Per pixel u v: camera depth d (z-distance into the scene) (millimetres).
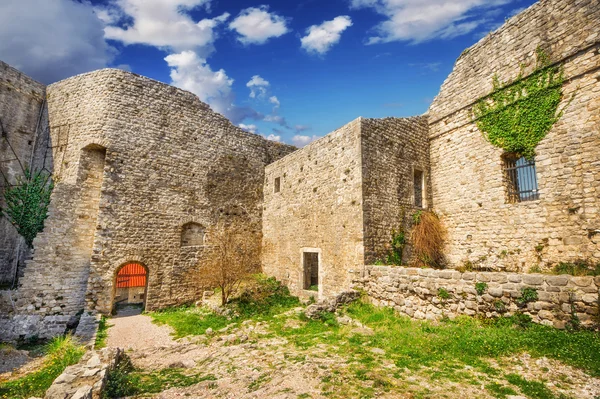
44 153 15273
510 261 10695
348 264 11883
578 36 9453
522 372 5289
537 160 10266
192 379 6094
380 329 8250
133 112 14977
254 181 19000
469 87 12648
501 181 11250
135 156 14742
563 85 9812
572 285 6555
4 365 8906
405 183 13133
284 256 16172
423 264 12273
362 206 11492
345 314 9961
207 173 17031
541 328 6656
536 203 10195
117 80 14797
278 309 12672
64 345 8242
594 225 8805
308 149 15188
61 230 13586
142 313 13938
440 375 5305
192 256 15812
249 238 18125
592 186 8938
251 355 7309
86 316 12445
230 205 17688
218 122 17922
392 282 9945
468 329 7203
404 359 6102
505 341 6336
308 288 14578
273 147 20422
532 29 10633
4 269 14227
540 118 10242
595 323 6176
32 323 12305
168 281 14836
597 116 8984
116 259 13594
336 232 12703
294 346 7734
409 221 12930
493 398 4492
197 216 16297
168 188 15531
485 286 7754
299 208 15391
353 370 5695
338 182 12883
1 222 14398
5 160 14695
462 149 12797
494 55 11766
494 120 11609
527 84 10656
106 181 13805
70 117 15047
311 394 4855
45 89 16219
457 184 12859
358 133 12070
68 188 13922
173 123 16156
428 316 8750
